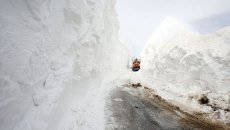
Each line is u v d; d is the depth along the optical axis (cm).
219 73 1118
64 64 783
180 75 1395
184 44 1547
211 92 1090
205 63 1224
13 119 431
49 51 683
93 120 756
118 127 721
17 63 470
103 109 895
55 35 762
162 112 921
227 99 982
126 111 889
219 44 1274
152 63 1914
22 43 513
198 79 1229
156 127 747
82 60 1030
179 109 997
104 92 1212
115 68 2181
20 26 531
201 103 1049
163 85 1485
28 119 479
